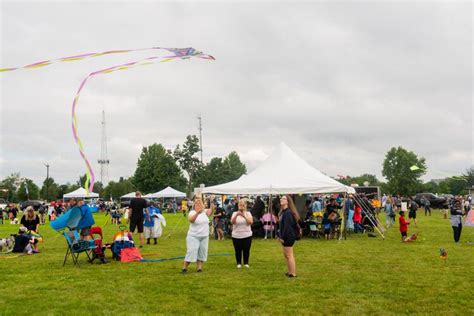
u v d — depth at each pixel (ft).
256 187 51.85
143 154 222.69
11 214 93.97
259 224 52.39
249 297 21.80
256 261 33.17
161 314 19.11
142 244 43.21
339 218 51.34
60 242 48.29
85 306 20.31
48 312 19.31
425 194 136.05
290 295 22.15
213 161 257.14
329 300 21.18
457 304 20.45
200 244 28.53
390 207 66.85
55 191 259.19
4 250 38.60
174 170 223.92
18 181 265.95
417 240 47.65
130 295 22.31
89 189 24.31
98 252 32.73
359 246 42.78
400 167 200.64
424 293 22.52
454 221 45.60
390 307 19.99
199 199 28.48
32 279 26.45
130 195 148.56
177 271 28.99
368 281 25.45
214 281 25.58
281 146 59.98
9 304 20.62
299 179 52.80
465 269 29.30
